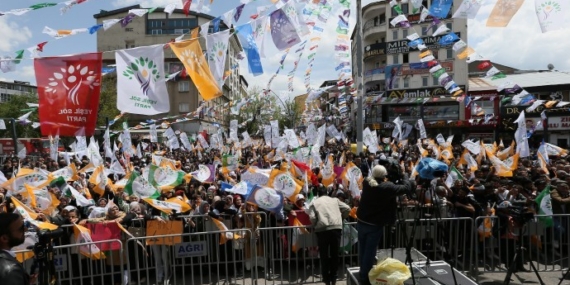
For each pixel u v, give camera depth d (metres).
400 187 5.73
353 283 6.09
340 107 21.94
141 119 50.25
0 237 3.15
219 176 12.05
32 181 8.39
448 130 44.53
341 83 13.11
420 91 44.22
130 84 6.09
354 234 7.65
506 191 8.44
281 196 7.60
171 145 19.81
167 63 37.22
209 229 7.55
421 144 18.66
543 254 7.97
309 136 17.66
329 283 6.74
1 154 29.22
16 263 3.09
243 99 25.27
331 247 6.74
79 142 16.45
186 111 53.78
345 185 9.60
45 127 5.49
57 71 5.54
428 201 7.80
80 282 6.66
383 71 49.28
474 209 7.74
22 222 3.29
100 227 7.00
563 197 8.12
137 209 7.78
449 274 5.92
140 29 53.50
